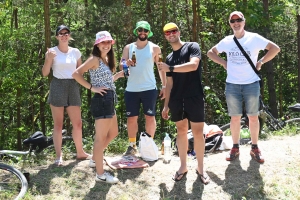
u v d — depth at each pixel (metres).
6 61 11.08
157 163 5.10
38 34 11.05
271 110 11.81
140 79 5.15
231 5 11.34
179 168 4.68
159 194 4.34
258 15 10.42
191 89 4.25
